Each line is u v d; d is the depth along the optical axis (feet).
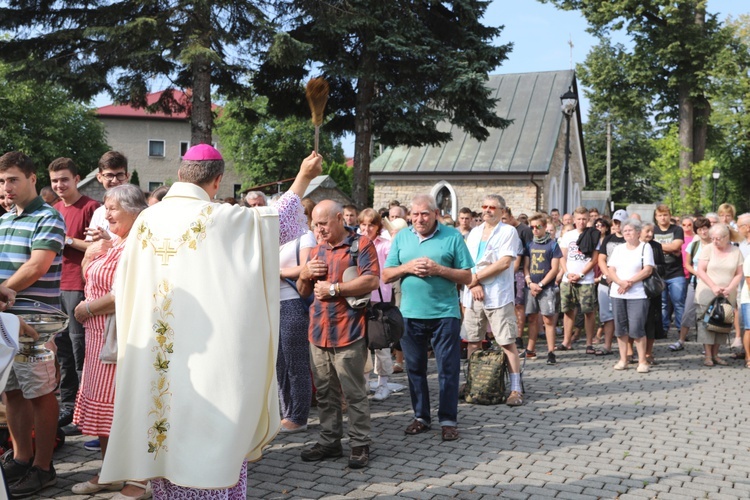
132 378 10.96
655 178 223.10
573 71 117.08
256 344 10.96
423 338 19.49
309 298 19.92
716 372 29.12
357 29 58.39
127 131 171.42
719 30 103.19
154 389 10.80
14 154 14.55
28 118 138.10
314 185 73.72
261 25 51.96
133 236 11.24
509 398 23.08
